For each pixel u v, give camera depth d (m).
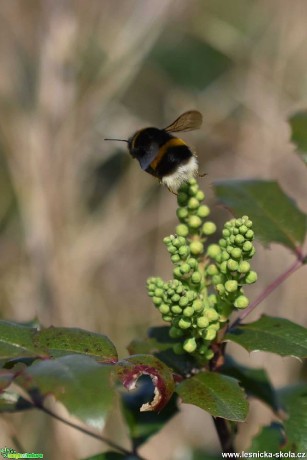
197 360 3.82
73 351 3.21
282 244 4.32
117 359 3.20
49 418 7.66
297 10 9.70
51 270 8.95
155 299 3.54
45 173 9.10
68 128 9.20
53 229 9.03
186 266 3.52
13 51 9.85
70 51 9.12
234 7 10.73
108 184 10.84
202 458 5.94
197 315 3.51
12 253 9.65
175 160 4.04
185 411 8.55
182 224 3.94
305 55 9.65
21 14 9.82
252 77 9.82
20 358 3.31
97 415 2.60
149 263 10.20
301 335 3.56
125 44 9.52
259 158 9.68
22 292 9.10
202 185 10.27
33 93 9.61
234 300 3.55
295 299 8.70
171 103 10.66
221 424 4.03
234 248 3.47
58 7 9.15
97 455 4.36
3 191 9.92
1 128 9.42
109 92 9.44
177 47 11.58
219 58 11.83
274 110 9.65
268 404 4.38
